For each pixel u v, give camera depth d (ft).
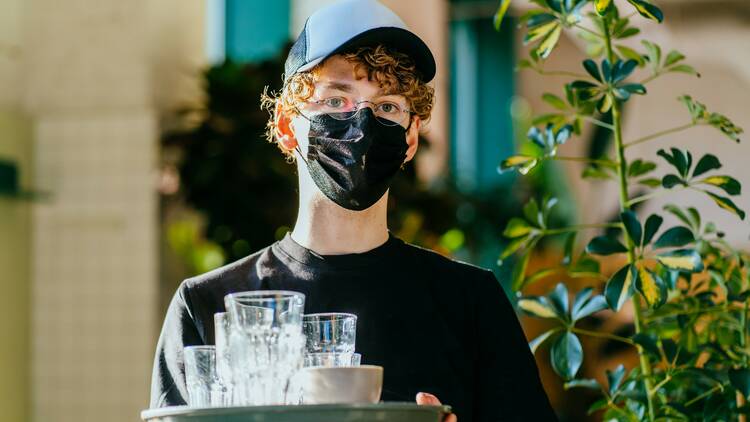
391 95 6.47
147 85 19.65
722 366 8.87
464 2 28.91
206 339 6.63
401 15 26.18
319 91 6.44
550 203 8.76
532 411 6.52
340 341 5.51
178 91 20.80
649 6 7.66
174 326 6.68
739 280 9.00
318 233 6.69
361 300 6.57
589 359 18.45
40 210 19.79
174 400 6.43
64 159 19.80
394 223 19.80
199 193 19.02
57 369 19.52
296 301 5.13
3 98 19.43
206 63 22.81
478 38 30.89
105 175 19.70
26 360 19.53
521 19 8.62
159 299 19.48
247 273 6.75
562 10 8.23
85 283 19.57
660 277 8.36
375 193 6.40
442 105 27.86
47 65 19.94
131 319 19.38
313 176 6.49
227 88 19.38
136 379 19.29
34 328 19.62
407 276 6.66
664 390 8.65
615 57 8.97
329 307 6.57
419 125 6.85
